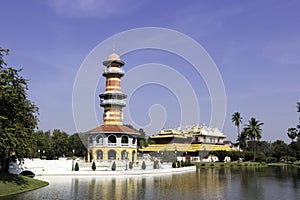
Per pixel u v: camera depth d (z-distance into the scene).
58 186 41.91
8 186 36.75
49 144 91.75
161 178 56.53
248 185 46.66
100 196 34.03
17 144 36.69
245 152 120.31
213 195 36.00
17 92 38.59
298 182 51.56
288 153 138.50
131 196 34.38
